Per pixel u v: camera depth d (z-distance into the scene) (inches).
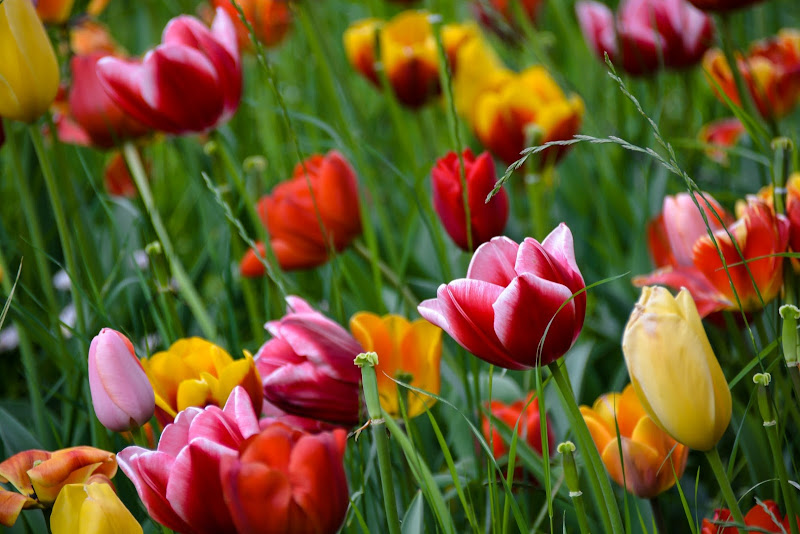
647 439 62.7
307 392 64.1
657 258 70.9
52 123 73.3
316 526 59.0
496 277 60.7
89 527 60.1
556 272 60.0
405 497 65.3
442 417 69.8
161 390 63.9
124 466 60.0
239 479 58.5
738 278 63.9
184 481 59.3
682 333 59.3
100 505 60.1
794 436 66.1
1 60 66.6
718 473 60.0
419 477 61.1
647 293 60.3
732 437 68.7
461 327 60.2
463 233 67.3
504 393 69.5
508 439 64.1
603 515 60.4
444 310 60.2
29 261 74.9
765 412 60.7
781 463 60.8
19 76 66.8
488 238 67.3
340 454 59.4
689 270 65.5
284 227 72.2
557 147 76.9
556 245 60.8
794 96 76.1
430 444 69.3
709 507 67.2
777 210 66.3
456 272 76.4
